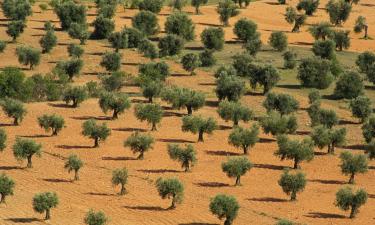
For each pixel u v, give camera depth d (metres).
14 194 164.88
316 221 159.38
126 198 165.75
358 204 163.00
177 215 157.00
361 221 161.62
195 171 186.75
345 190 164.75
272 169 191.62
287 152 192.88
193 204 164.25
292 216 161.00
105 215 150.00
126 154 196.62
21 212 154.38
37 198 150.75
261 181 182.62
